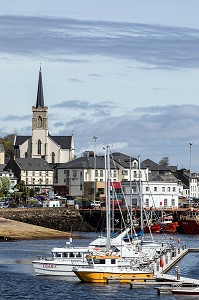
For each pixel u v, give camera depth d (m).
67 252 139.12
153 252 153.88
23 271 144.12
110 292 123.31
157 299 118.44
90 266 131.88
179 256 163.88
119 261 132.75
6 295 121.56
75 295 121.44
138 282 127.12
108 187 149.62
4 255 168.75
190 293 119.25
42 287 127.62
